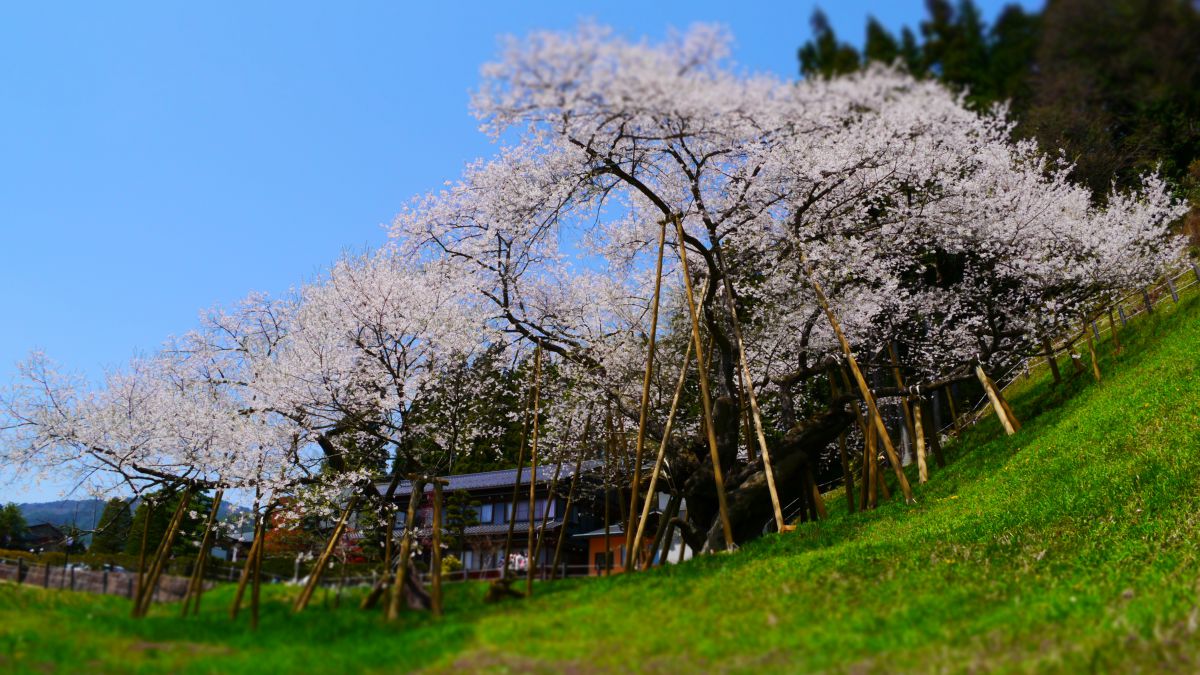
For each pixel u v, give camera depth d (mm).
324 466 26750
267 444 24016
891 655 10477
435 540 16141
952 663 9844
